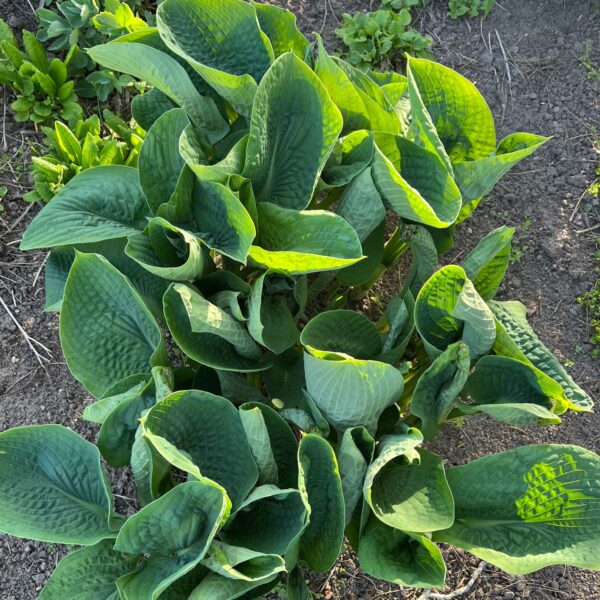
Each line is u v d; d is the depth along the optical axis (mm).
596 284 1118
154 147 791
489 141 891
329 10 1247
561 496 744
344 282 918
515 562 715
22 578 922
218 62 855
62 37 1091
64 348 787
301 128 801
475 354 809
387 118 852
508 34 1263
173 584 692
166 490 793
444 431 1036
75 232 788
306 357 707
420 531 703
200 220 806
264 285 797
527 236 1145
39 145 1085
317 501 732
